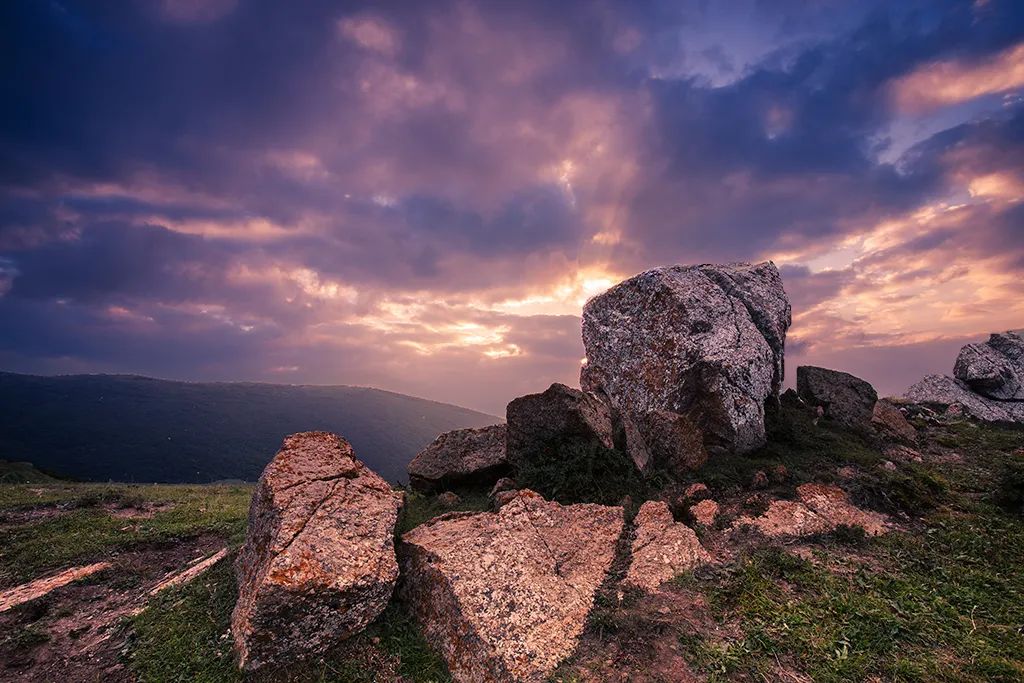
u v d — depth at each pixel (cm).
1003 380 2623
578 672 718
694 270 1836
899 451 1600
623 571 944
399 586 880
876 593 852
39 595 1050
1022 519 1115
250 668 707
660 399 1566
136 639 840
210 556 1220
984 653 693
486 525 962
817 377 1855
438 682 719
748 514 1138
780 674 683
